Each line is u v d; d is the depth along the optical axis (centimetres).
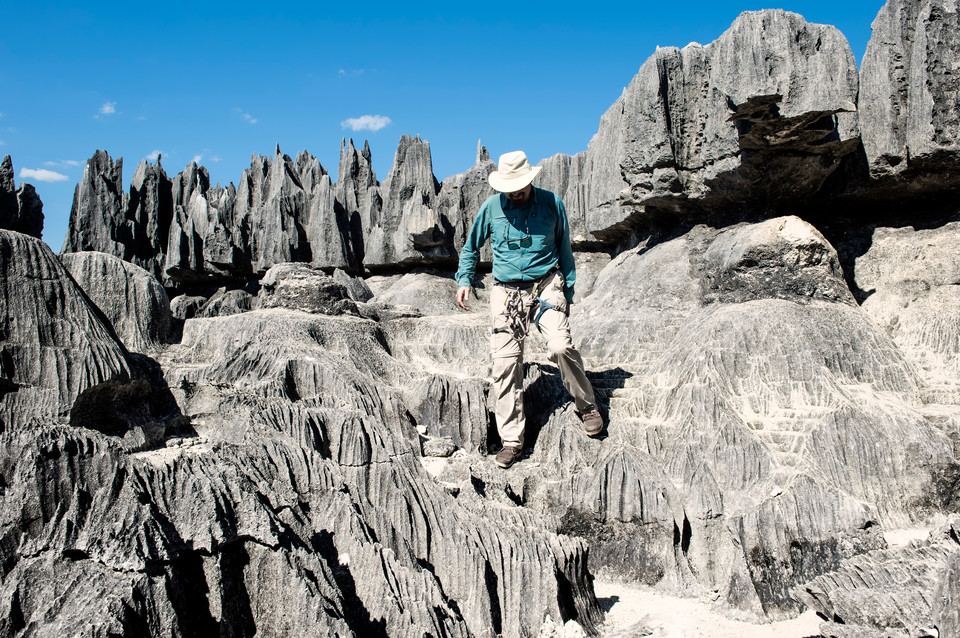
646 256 956
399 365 796
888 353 688
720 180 857
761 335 685
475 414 723
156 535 415
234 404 586
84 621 369
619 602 569
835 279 733
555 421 710
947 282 752
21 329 515
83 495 425
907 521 588
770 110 751
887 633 444
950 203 815
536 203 674
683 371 703
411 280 1472
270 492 488
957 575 404
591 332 875
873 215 869
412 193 1579
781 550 556
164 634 390
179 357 702
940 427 623
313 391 673
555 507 643
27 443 429
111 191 1728
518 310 682
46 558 397
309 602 428
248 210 1806
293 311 838
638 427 682
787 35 730
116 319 689
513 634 496
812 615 536
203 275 1730
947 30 732
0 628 375
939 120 729
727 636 512
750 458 612
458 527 538
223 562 434
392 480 562
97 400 523
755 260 749
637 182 938
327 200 1639
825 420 623
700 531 594
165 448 536
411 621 446
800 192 843
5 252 524
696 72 908
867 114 806
